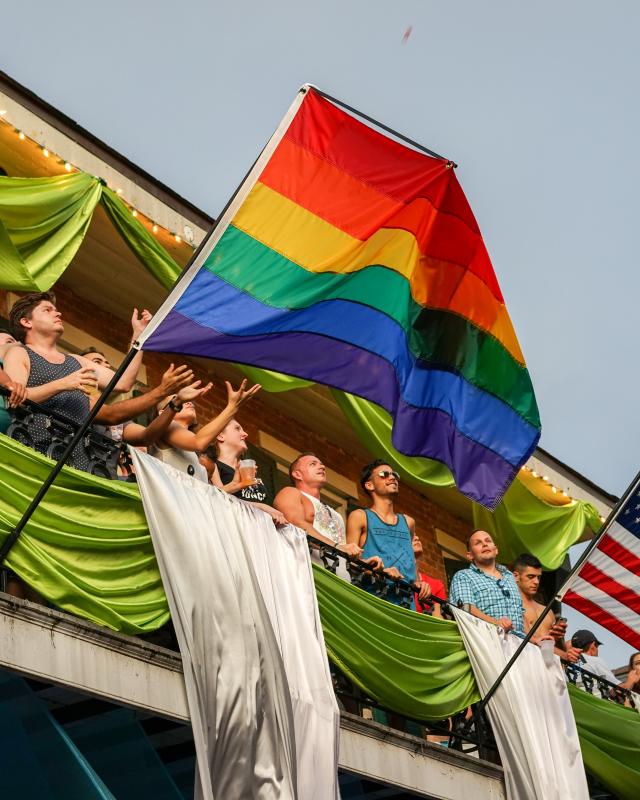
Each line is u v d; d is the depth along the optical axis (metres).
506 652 11.65
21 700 8.36
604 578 12.34
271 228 10.08
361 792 10.55
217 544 9.42
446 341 11.00
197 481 9.68
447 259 11.06
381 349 10.47
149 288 13.20
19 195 10.98
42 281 10.99
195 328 9.50
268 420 14.56
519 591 12.33
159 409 10.98
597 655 14.37
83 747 8.89
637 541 12.52
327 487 15.02
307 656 9.62
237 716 8.91
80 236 11.36
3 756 8.20
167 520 9.32
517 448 11.13
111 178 12.29
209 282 9.67
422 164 10.82
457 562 16.50
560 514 15.93
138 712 8.97
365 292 10.48
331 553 10.75
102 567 9.08
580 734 12.30
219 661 9.04
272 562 9.81
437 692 11.11
